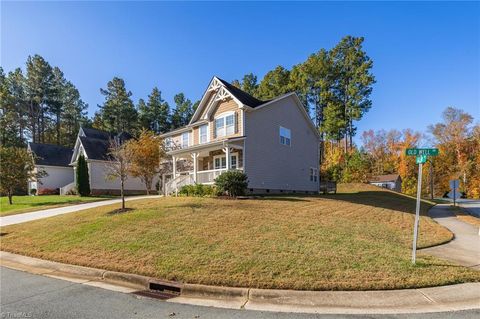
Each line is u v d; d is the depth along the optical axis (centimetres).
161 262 680
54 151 3522
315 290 544
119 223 1043
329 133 4400
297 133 2605
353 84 4403
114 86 5388
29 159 2242
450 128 5306
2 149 2141
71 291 577
